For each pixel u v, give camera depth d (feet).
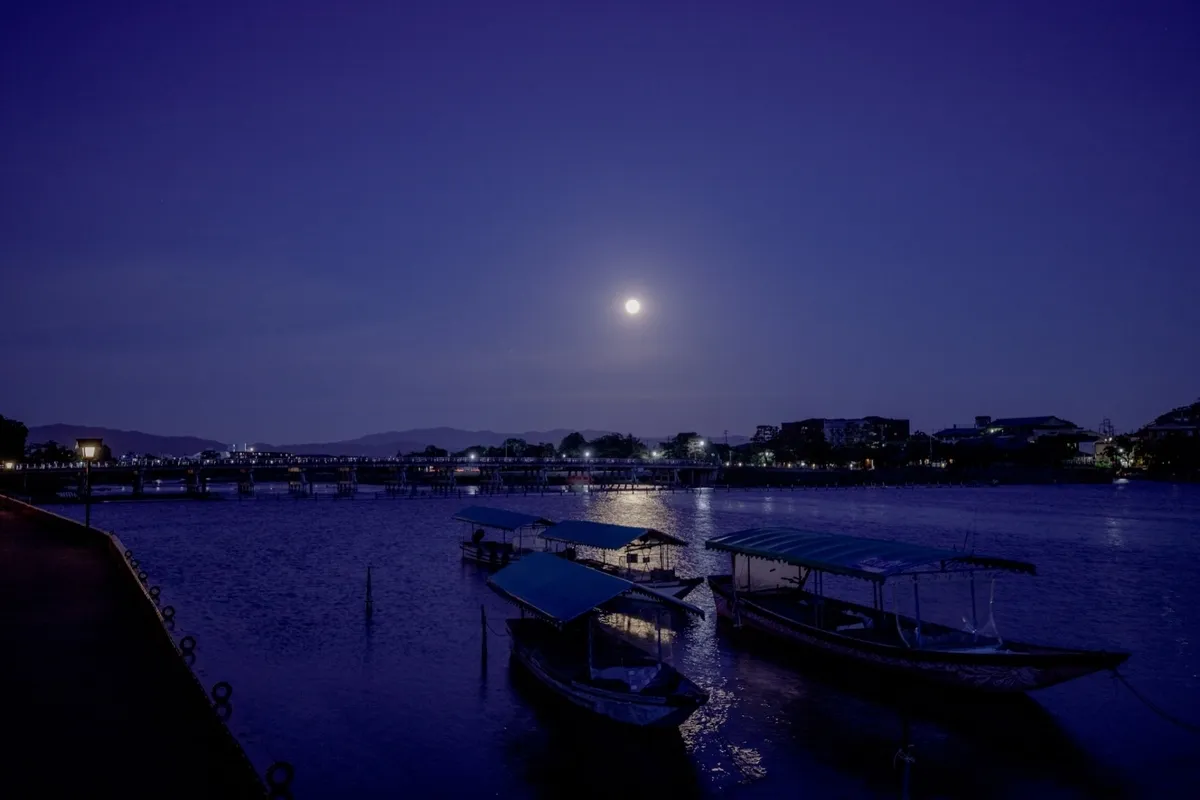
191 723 58.44
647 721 76.07
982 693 88.53
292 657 112.37
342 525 347.97
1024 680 83.25
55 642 80.12
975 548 267.18
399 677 102.32
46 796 46.55
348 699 93.56
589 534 161.07
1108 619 144.66
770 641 114.52
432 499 570.46
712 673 102.17
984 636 96.32
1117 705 92.43
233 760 47.98
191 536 297.94
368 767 74.79
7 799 46.09
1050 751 79.10
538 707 90.74
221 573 197.88
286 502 529.04
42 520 212.23
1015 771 74.64
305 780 71.72
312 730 83.71
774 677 100.27
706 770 74.64
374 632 128.47
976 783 72.43
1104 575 201.57
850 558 102.27
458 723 85.92
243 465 643.86
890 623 104.73
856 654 97.19
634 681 82.84
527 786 71.26
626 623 128.57
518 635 101.91
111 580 115.75
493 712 89.25
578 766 75.46
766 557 111.96
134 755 52.65
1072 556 244.63
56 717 59.47
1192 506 479.41
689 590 139.95
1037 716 87.86
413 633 127.65
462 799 68.69
